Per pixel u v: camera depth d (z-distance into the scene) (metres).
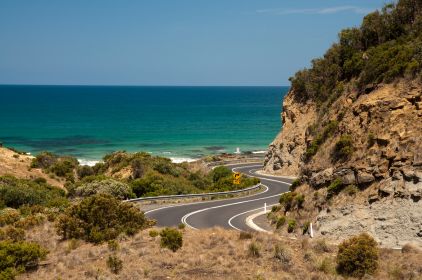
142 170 49.84
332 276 15.84
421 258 16.58
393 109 22.81
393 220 19.17
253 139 113.12
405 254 17.16
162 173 50.47
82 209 22.92
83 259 18.73
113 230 22.30
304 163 28.28
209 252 18.50
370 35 38.81
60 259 18.88
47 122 149.75
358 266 16.03
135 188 42.41
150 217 30.55
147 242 20.64
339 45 46.28
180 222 28.73
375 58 28.00
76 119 160.25
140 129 133.38
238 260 17.58
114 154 59.22
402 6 34.50
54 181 50.88
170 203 37.09
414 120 21.62
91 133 123.94
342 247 16.97
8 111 189.25
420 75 23.12
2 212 29.09
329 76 45.47
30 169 51.94
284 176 52.59
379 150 21.92
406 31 33.19
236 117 169.25
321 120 31.77
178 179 49.78
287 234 23.41
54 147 99.81
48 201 35.81
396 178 20.16
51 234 23.27
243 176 50.88
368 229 19.72
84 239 22.12
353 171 22.38
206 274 16.33
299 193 25.97
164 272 16.70
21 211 29.77
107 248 19.83
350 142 23.92
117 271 16.81
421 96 22.16
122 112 191.12
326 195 23.09
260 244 18.97
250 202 37.38
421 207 18.66
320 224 21.94
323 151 26.36
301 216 24.09
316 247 18.59
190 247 19.42
